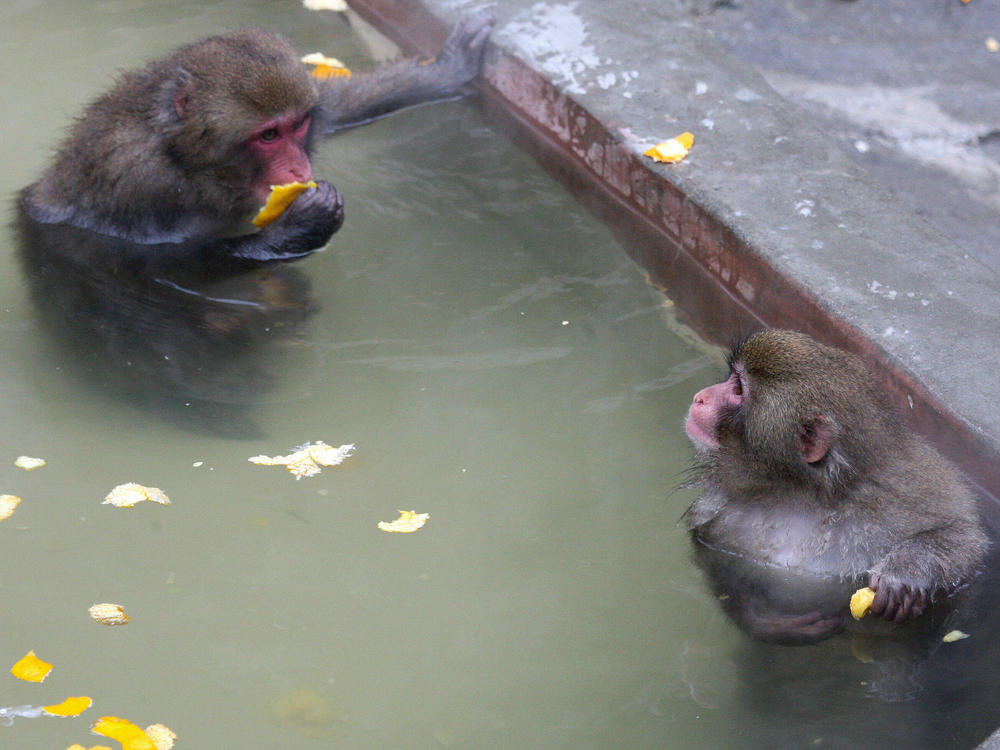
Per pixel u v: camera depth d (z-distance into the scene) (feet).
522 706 17.95
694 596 20.17
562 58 32.58
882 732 17.72
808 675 18.79
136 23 37.65
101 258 27.91
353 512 21.42
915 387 22.17
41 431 23.07
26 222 28.84
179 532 20.79
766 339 21.11
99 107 28.48
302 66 27.84
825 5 42.60
